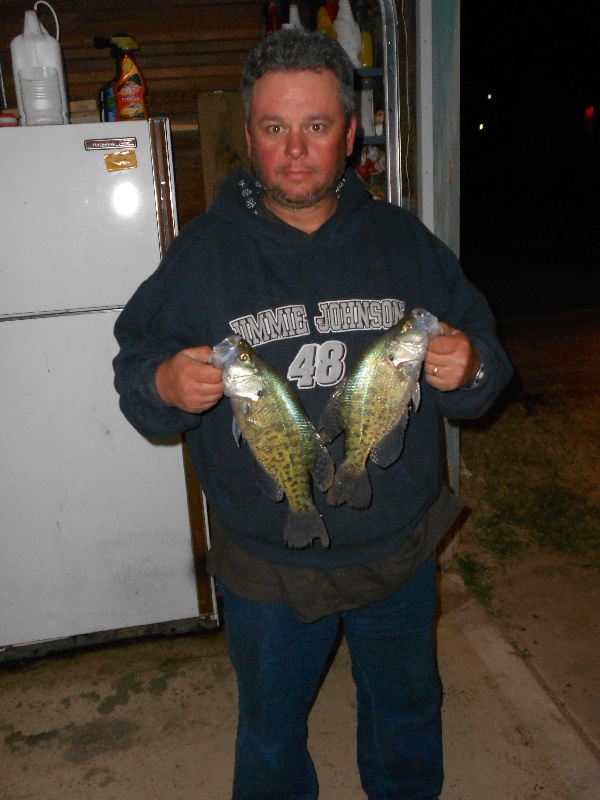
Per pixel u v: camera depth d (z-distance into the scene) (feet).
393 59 10.05
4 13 11.46
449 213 10.44
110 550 10.16
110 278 9.07
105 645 10.66
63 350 9.19
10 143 8.43
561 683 9.29
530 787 7.77
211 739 8.76
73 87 12.08
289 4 11.87
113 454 9.74
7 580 9.94
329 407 5.31
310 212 5.66
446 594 11.30
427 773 6.81
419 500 5.91
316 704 9.21
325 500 5.61
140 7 11.87
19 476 9.53
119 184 8.81
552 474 15.05
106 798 7.95
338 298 5.53
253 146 5.41
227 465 5.70
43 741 8.84
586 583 11.43
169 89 12.36
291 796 6.57
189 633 10.82
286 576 5.70
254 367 4.81
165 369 5.00
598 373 21.89
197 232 5.67
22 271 8.83
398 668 6.28
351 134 5.75
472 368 5.10
